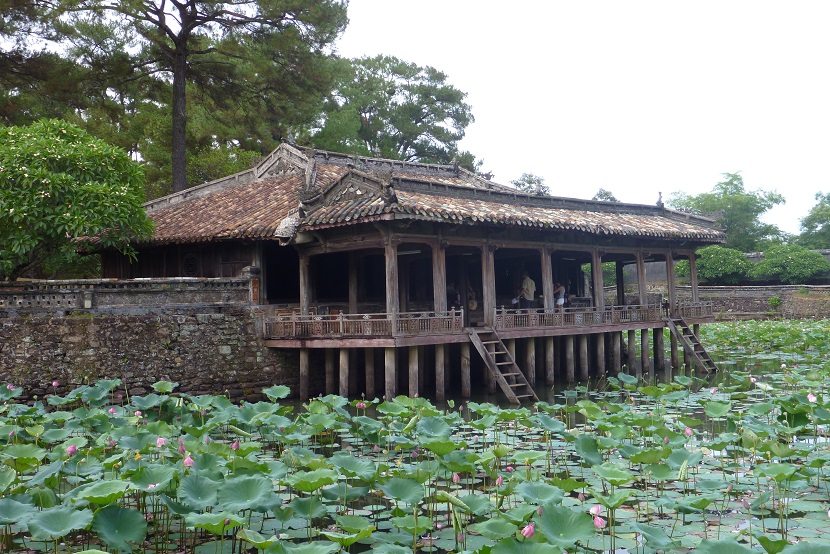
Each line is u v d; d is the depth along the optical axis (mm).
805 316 40969
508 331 18000
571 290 26375
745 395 15602
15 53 22922
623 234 20562
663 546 5840
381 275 21656
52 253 16578
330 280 20844
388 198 15469
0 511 6129
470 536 6891
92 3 23203
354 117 38500
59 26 22781
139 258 21766
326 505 7945
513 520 6066
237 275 19453
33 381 14484
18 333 14516
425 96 45406
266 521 7359
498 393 17688
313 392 17828
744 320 40719
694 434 11352
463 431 12023
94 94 25344
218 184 24406
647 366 22125
